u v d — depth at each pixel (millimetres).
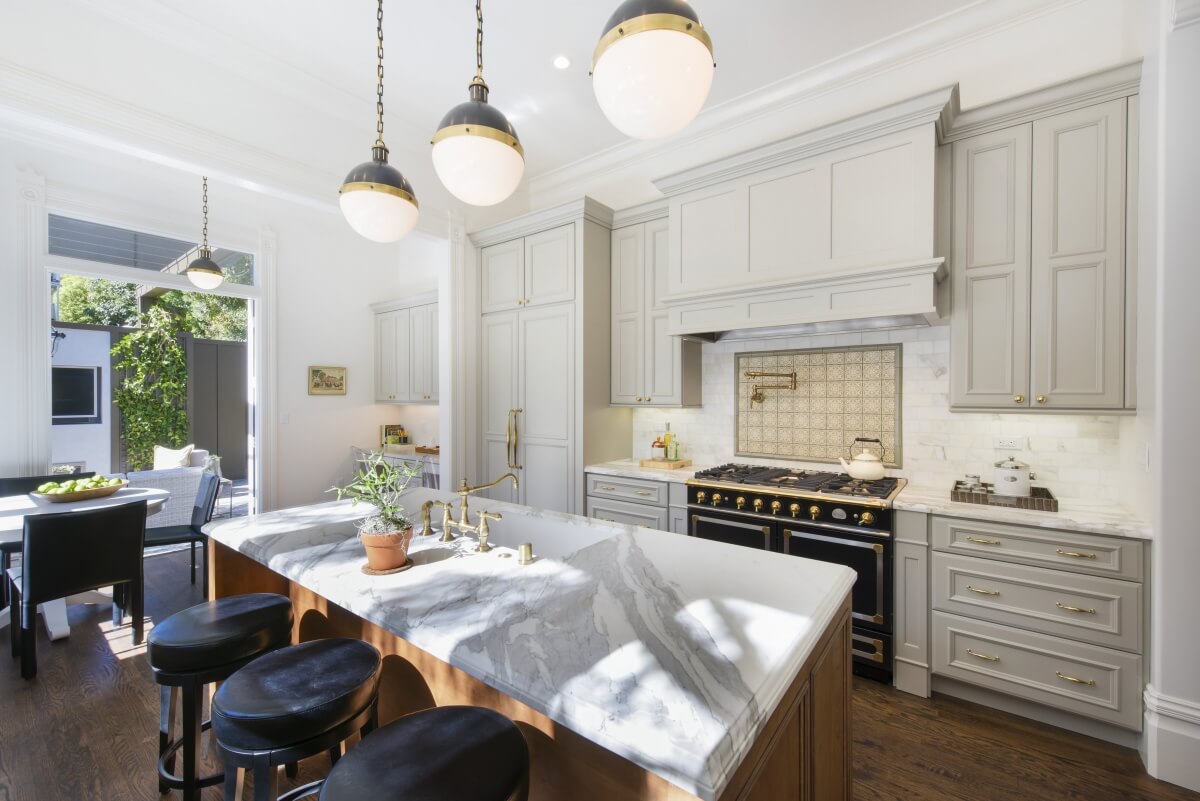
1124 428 2285
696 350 3588
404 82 3182
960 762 1953
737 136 3508
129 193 4148
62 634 2891
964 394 2465
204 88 2789
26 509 2928
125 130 2523
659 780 947
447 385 4020
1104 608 1988
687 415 3750
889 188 2488
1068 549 2047
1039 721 2180
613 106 1282
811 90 3174
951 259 2492
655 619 1156
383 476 1562
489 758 965
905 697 2357
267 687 1210
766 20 2689
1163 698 1835
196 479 4797
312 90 3182
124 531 2730
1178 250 1777
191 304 6723
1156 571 1847
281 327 5121
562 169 4289
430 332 5281
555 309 3678
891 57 2904
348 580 1416
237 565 2068
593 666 957
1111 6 2396
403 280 6117
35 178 3684
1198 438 1772
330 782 919
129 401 6207
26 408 3627
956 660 2283
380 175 1764
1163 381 1806
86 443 5949
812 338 3223
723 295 2967
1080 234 2205
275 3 2535
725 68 3080
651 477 3219
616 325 3730
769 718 893
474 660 997
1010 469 2355
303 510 2189
